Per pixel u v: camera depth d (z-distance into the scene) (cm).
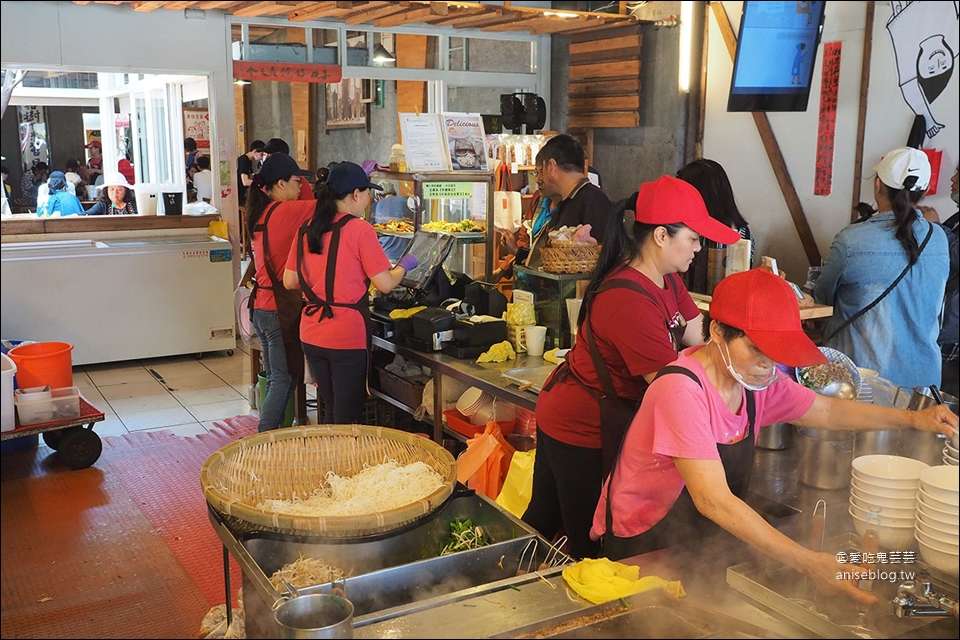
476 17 634
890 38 458
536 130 668
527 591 173
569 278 373
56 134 840
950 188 430
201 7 620
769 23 461
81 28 596
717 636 150
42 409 402
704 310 340
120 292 606
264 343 446
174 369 634
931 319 315
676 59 593
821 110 502
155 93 819
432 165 469
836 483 223
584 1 701
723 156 577
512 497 309
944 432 198
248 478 235
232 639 195
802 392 212
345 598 163
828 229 508
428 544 213
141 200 729
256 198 448
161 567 316
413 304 436
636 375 228
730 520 178
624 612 159
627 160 653
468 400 383
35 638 204
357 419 403
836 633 155
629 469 206
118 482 410
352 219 379
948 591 165
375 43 695
